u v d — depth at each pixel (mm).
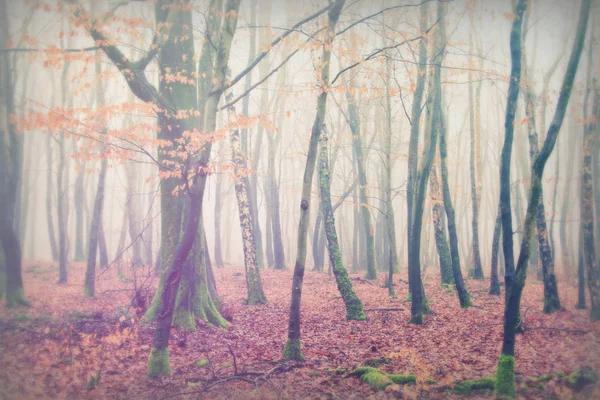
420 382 7496
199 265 12648
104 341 8969
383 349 10289
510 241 9734
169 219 12102
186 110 11609
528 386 7293
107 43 9844
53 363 8570
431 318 13289
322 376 8367
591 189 12273
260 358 9656
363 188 23234
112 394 7352
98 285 19000
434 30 13594
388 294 18141
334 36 9531
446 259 20203
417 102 14422
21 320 11102
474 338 10867
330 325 12984
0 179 12828
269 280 22516
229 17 8953
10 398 7066
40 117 9375
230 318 13586
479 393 7234
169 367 8414
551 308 13477
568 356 8844
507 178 9695
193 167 9695
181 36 12883
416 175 14656
